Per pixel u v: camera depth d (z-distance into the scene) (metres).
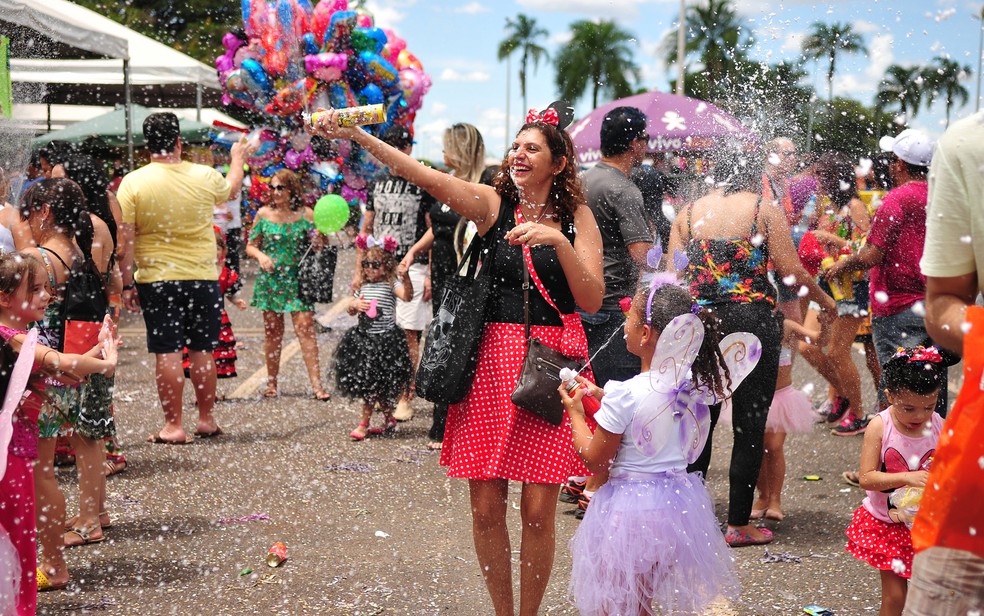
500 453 2.95
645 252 4.27
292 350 9.11
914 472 2.87
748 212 3.87
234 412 6.58
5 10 7.58
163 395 5.65
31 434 3.04
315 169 8.48
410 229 6.16
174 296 5.60
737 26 6.29
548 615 3.25
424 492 4.74
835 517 4.43
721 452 5.62
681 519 2.73
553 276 3.02
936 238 2.00
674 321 2.72
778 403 4.29
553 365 2.91
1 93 7.53
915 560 2.06
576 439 2.84
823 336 5.96
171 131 5.58
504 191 3.13
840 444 5.82
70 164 4.45
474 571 3.65
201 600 3.37
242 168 6.05
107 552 3.86
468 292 3.05
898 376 2.91
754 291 3.85
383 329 5.84
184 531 4.12
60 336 4.11
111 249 4.43
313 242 6.96
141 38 13.34
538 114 3.13
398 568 3.68
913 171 4.42
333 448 5.62
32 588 3.03
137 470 5.11
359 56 8.03
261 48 8.05
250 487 4.80
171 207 5.52
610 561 2.71
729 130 5.57
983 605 1.97
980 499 1.91
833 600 3.41
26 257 3.11
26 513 2.99
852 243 5.82
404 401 6.38
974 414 1.89
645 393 2.74
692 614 3.25
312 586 3.49
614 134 4.43
